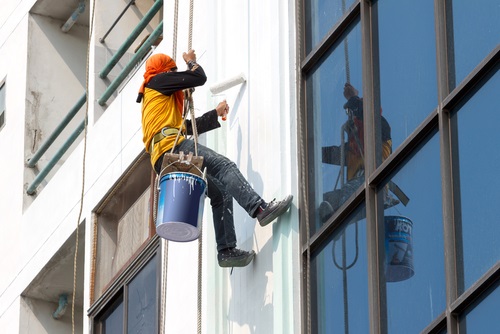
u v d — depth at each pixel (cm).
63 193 3403
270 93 2558
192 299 2714
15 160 3647
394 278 2153
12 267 3569
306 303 2356
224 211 2481
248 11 2695
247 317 2470
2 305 3588
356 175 2302
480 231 2014
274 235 2445
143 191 3134
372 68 2316
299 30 2530
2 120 3769
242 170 2580
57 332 3538
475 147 2056
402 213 2167
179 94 2477
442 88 2133
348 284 2262
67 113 3647
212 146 2673
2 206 3659
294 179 2456
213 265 2606
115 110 3238
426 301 2078
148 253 2973
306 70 2511
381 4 2327
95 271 3212
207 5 2823
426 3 2214
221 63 2742
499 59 2050
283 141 2495
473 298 1994
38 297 3544
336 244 2319
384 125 2255
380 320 2167
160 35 3353
